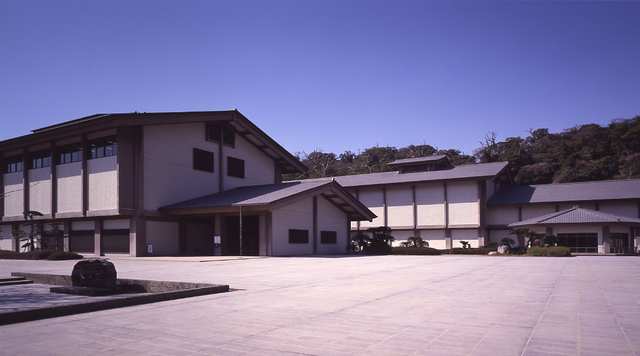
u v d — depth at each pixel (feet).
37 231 114.32
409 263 75.41
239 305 29.89
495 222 159.33
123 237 102.94
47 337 20.71
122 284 42.52
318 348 18.70
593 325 22.99
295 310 27.84
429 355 17.58
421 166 179.32
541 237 136.26
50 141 111.75
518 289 38.04
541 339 20.07
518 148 266.77
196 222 117.08
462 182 157.28
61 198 110.22
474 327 22.66
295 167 152.05
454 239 157.58
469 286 40.42
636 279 46.55
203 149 119.75
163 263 77.10
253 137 135.54
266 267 66.49
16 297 36.73
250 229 116.47
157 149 106.93
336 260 85.25
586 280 45.55
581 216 131.44
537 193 159.02
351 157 398.01
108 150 102.53
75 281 41.60
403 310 27.71
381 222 170.91
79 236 110.32
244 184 132.77
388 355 17.61
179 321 24.41
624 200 140.77
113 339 20.31
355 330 22.07
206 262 79.36
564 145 249.55
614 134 248.52
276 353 17.97
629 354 17.62
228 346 19.06
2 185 123.54
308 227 114.73
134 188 101.96
